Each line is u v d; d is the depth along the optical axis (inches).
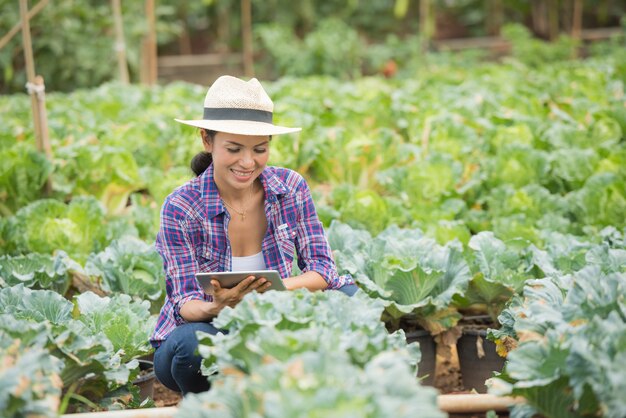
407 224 219.1
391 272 158.1
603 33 634.2
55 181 235.3
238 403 99.0
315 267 140.0
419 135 292.5
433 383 168.6
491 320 175.0
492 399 123.5
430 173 234.1
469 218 222.8
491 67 450.0
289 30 583.5
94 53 505.4
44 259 175.2
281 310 115.0
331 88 378.9
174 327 138.6
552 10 655.1
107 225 208.2
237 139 127.7
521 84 375.6
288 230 139.3
